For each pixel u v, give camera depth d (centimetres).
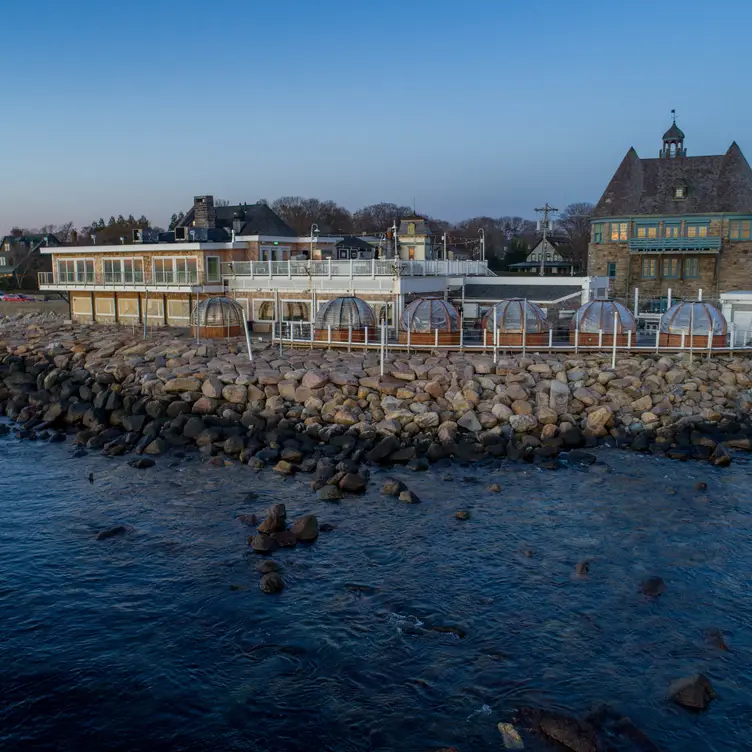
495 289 5019
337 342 4134
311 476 2620
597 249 6444
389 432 2995
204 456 2853
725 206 6053
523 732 1288
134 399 3416
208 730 1305
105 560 1948
